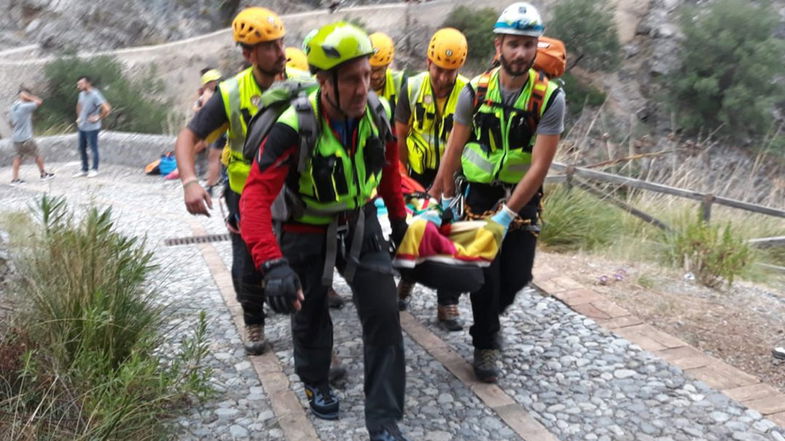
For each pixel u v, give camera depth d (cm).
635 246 652
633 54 3166
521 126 333
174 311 412
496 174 346
